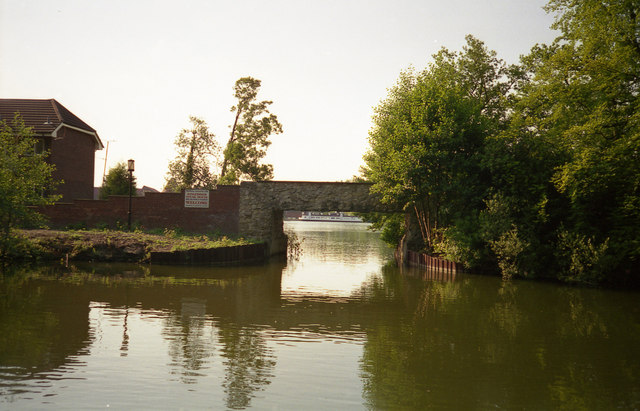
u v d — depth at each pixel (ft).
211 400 20.85
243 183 90.22
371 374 25.21
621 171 60.29
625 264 60.54
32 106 108.68
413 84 89.30
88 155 118.52
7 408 19.21
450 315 40.73
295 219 515.50
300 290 53.06
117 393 21.26
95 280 52.13
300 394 22.00
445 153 72.74
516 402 21.80
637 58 61.57
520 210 69.00
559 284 62.08
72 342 28.86
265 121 148.87
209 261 71.51
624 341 32.76
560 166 62.95
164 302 42.24
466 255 71.41
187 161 136.87
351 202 88.84
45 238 69.05
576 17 70.44
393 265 84.84
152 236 79.71
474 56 103.45
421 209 85.35
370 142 84.79
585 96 67.92
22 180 66.95
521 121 81.41
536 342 32.30
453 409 20.81
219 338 31.40
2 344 27.96
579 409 21.12
